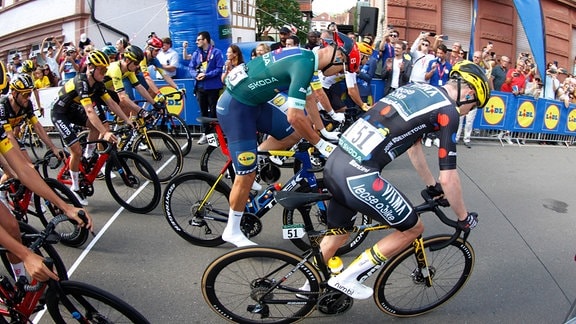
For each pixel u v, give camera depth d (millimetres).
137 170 3748
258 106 2699
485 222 3803
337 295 2299
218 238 3227
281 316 2422
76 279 2809
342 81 5020
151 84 5293
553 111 7062
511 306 2656
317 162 2953
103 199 4055
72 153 3629
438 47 6324
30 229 2314
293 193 2238
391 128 2086
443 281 2643
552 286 2877
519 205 4215
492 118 6621
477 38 12609
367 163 2102
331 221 2336
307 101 2990
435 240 2355
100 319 1866
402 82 6434
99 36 10906
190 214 3307
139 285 2758
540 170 5383
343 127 4434
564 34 14086
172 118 5375
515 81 6875
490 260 3174
